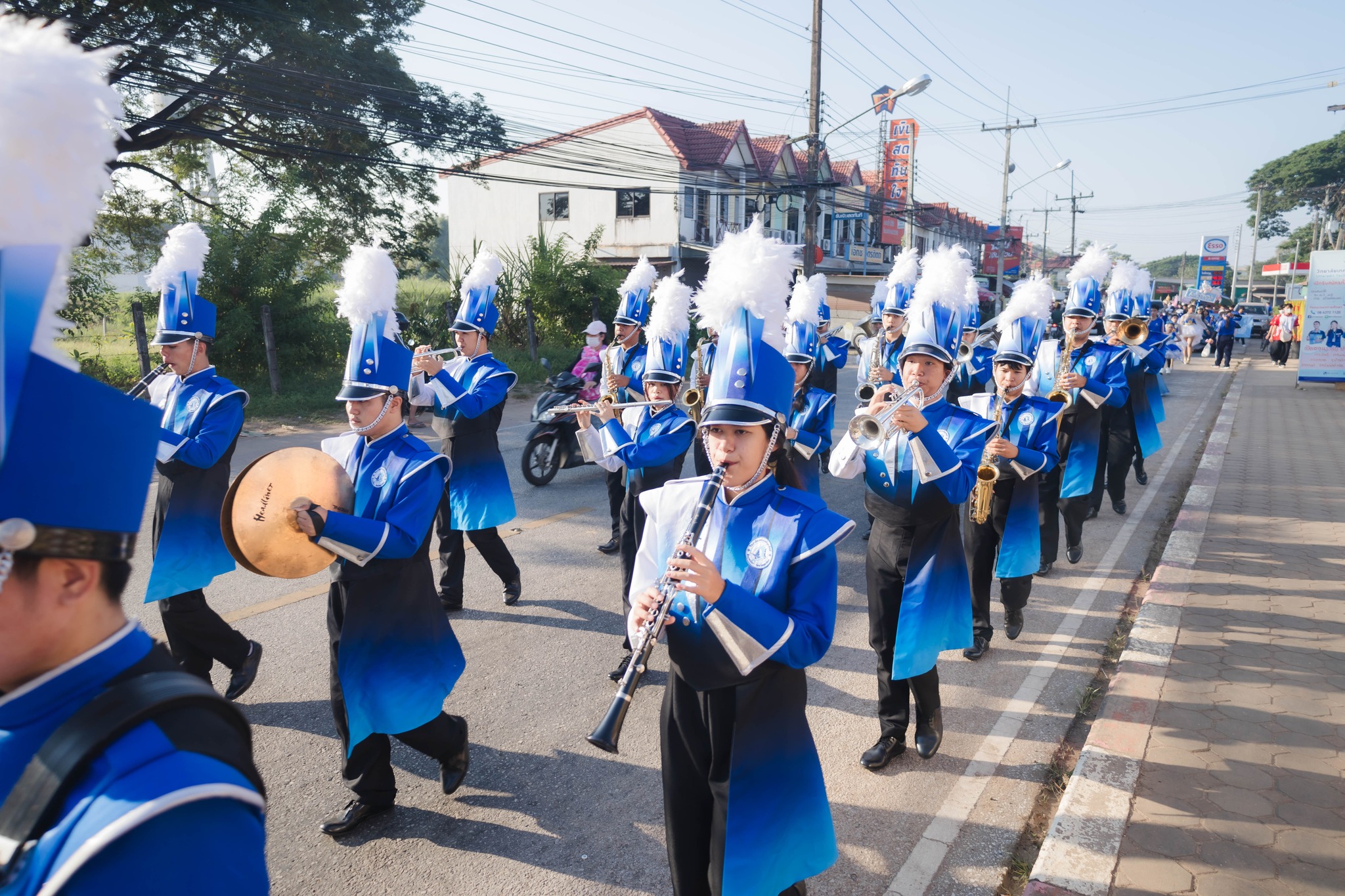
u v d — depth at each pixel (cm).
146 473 123
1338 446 1212
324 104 1669
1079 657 545
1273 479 1001
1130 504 931
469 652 536
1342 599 612
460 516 591
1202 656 514
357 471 342
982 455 445
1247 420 1464
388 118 1789
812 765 249
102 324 1867
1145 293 992
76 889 99
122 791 102
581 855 344
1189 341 2673
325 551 330
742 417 235
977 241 6788
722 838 239
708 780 247
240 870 107
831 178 3788
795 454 629
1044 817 374
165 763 106
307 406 1530
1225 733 421
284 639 546
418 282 2736
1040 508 680
